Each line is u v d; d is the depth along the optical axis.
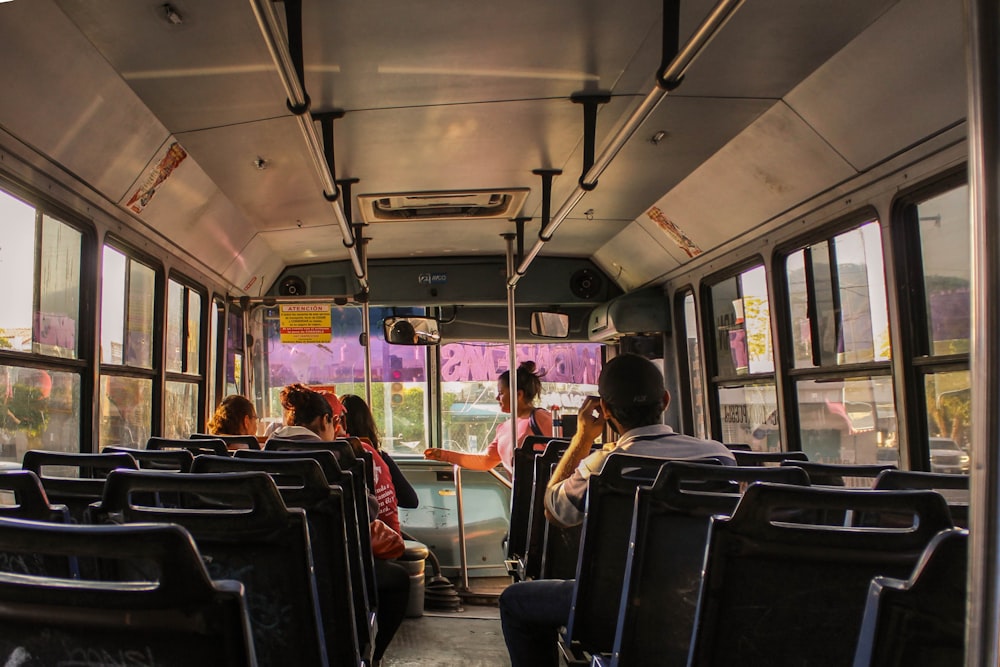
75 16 2.66
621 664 2.06
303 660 1.69
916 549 1.43
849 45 3.09
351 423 4.71
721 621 1.52
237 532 1.60
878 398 3.81
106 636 1.02
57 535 0.99
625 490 2.36
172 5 2.61
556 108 3.73
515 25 2.88
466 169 4.66
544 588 2.95
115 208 3.98
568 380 7.32
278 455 2.51
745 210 4.82
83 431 3.76
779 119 3.84
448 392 7.11
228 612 0.99
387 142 4.13
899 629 1.09
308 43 2.98
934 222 3.43
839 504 1.43
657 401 2.65
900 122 3.34
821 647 1.52
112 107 3.37
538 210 5.68
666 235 5.89
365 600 2.58
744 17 2.85
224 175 4.57
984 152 0.82
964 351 3.25
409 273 7.10
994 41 0.81
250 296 6.86
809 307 4.50
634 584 2.00
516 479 4.07
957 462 3.31
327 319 6.95
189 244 5.11
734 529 1.46
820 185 4.08
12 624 1.04
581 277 7.26
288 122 3.77
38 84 2.89
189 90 3.33
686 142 4.24
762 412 5.13
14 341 3.15
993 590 0.79
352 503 2.54
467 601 5.66
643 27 2.92
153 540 0.97
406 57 3.13
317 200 5.27
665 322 6.68
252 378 6.96
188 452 2.61
